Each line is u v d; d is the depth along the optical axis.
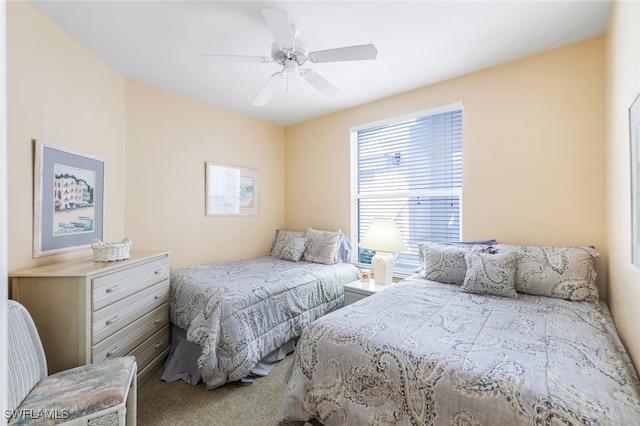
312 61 1.91
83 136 2.16
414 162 3.08
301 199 4.02
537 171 2.29
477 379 1.03
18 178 1.68
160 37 2.06
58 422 1.15
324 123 3.74
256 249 3.84
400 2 1.72
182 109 3.07
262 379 2.14
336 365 1.37
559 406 0.88
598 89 2.05
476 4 1.74
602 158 2.04
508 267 1.96
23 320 1.38
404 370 1.18
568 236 2.16
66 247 1.98
